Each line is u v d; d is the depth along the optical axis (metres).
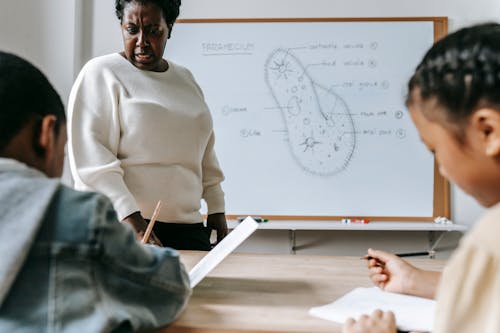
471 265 0.42
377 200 2.53
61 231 0.56
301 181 2.54
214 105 2.56
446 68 0.49
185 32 2.56
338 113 2.53
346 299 0.79
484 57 0.46
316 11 2.54
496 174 0.48
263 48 2.54
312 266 1.04
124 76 1.33
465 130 0.48
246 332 0.65
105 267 0.59
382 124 2.52
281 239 2.58
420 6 2.54
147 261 0.65
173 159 1.36
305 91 2.54
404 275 0.83
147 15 1.30
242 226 0.87
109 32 2.59
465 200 2.53
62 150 0.64
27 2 2.49
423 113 0.52
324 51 2.53
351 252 2.57
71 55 2.49
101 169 1.22
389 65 2.52
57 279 0.54
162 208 1.34
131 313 0.60
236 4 2.56
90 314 0.55
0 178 0.55
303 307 0.75
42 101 0.58
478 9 2.54
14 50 2.49
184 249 1.37
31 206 0.54
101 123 1.28
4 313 0.53
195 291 0.84
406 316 0.69
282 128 2.54
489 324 0.40
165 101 1.35
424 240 2.56
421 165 2.51
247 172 2.55
